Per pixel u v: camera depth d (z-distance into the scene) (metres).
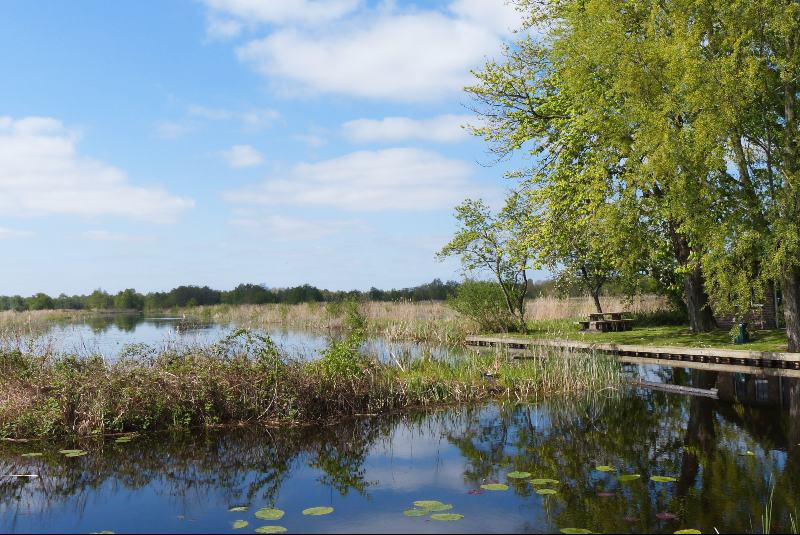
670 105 15.19
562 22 19.50
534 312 31.50
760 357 15.49
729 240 14.62
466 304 27.17
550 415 11.12
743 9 14.27
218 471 7.80
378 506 6.32
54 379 10.21
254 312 47.41
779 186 14.74
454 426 10.37
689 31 14.77
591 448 8.61
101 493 6.93
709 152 14.79
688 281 21.17
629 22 17.64
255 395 10.58
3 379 10.73
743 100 14.28
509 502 6.33
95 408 9.63
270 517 6.02
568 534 5.39
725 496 6.38
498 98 22.22
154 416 9.98
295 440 9.43
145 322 42.72
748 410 10.94
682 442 8.80
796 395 12.12
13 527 5.86
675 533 5.35
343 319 34.12
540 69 21.42
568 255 26.44
